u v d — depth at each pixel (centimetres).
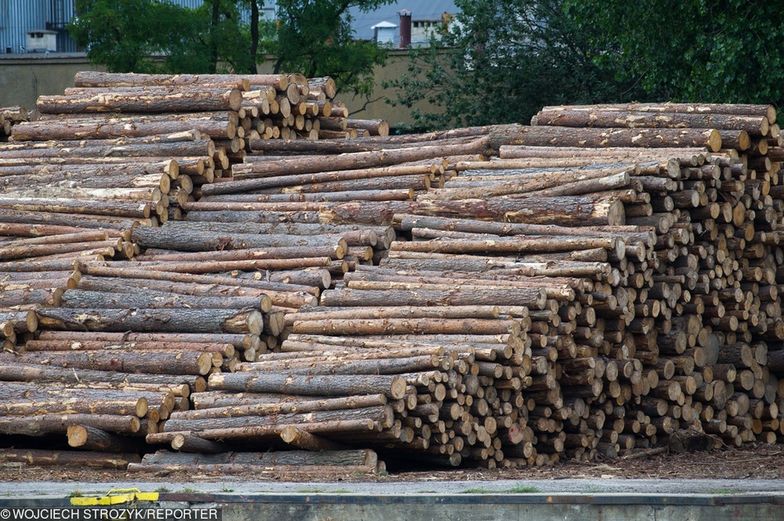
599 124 7100
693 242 6456
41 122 8012
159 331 6100
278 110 7800
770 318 6906
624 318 6084
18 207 7294
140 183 7244
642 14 10531
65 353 6006
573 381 5925
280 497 4150
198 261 6756
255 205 7150
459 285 5972
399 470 5647
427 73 13912
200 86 7844
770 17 10025
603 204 6247
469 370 5506
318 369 5494
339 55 13538
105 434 5562
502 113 13562
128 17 13025
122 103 7881
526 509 4134
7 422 5591
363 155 7262
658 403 6350
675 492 4362
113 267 6675
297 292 6297
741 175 6638
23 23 17775
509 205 6475
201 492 4250
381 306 5988
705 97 10444
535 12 13638
